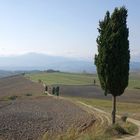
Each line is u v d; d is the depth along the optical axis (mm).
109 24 35031
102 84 35781
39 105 77562
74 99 90375
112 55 34812
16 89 140875
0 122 52062
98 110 64125
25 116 59062
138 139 29188
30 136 42031
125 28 35062
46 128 47156
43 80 186375
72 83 160875
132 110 63938
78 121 51781
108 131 31969
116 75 34875
